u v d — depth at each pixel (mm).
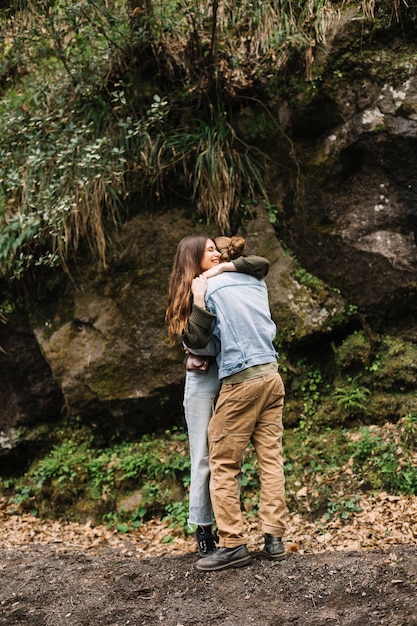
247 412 3465
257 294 3613
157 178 5512
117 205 5586
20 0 5750
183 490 4977
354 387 5176
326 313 5250
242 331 3479
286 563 3434
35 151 5418
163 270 5422
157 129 5586
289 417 5188
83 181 5320
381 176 5270
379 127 5195
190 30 5469
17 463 5820
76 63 5668
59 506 5203
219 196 5406
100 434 5578
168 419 5457
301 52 5391
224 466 3479
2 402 5793
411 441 4699
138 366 5348
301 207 5434
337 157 5332
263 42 5492
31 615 3248
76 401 5445
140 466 5117
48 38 5762
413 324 5258
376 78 5246
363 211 5301
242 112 5598
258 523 4438
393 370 5109
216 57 5434
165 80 5676
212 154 5375
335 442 4922
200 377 3641
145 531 4742
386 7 5250
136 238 5496
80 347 5457
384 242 5234
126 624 3088
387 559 3377
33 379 5742
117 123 5574
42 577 3605
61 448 5570
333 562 3406
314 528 4281
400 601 3000
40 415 5727
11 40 5965
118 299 5449
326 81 5316
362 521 4215
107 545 4520
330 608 3047
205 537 3621
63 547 4445
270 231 5434
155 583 3406
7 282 5766
